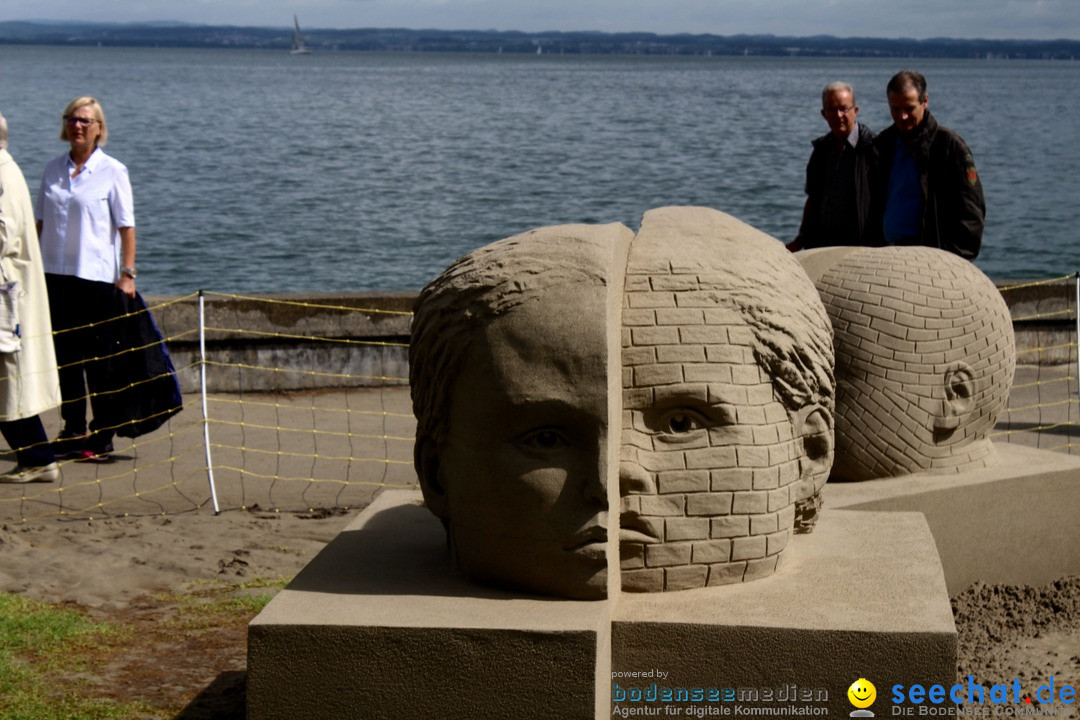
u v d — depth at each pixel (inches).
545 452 155.8
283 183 1191.6
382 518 205.6
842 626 154.9
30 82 3909.9
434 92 3459.6
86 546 266.8
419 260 828.6
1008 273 821.2
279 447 362.0
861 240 316.8
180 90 3388.3
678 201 1103.6
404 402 419.2
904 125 299.6
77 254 339.6
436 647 148.7
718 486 164.9
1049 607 231.8
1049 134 2020.2
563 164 1389.0
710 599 164.1
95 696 188.5
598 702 148.1
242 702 186.9
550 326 153.8
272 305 427.8
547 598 158.4
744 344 167.0
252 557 261.9
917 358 231.0
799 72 7111.2
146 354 340.2
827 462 183.6
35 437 321.7
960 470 238.8
